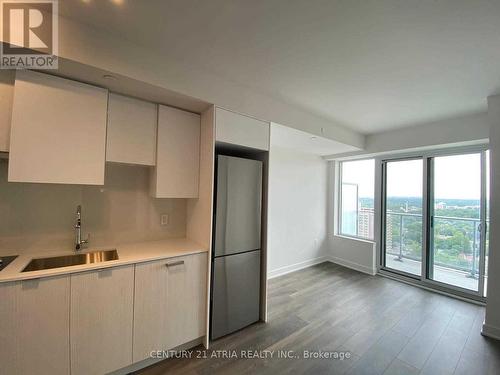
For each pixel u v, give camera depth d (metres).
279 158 3.94
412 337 2.24
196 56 1.80
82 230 2.01
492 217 2.29
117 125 1.87
